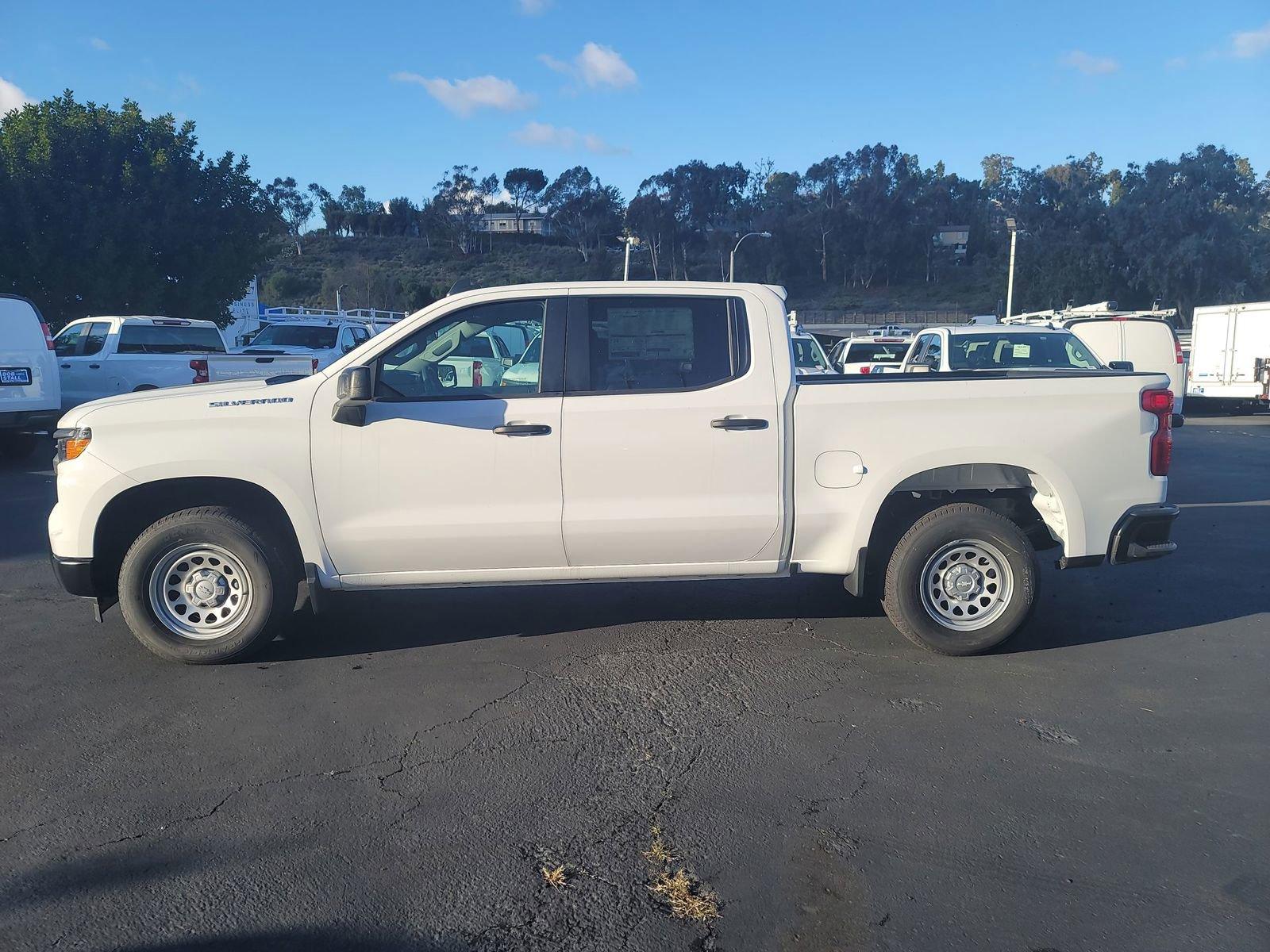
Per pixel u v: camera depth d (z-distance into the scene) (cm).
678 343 545
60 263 2456
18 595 689
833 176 8769
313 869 347
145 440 522
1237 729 464
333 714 481
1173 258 5347
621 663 553
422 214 9212
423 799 397
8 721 473
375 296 6856
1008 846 362
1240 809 389
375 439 527
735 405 538
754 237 8144
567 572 550
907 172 8650
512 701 498
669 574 555
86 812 387
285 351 1748
